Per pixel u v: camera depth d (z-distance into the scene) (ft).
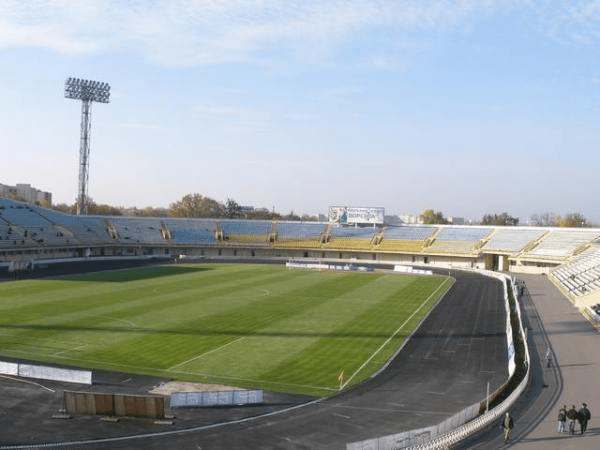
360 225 596.29
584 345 192.03
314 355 174.50
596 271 301.63
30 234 444.14
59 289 290.97
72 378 142.10
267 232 589.32
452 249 515.09
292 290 315.37
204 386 141.59
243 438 110.22
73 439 108.17
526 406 130.31
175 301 264.72
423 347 189.06
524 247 480.64
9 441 106.42
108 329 200.64
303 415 123.44
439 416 124.26
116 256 501.15
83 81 513.45
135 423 117.29
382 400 134.62
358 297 295.89
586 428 116.26
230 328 209.05
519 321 227.40
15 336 185.88
